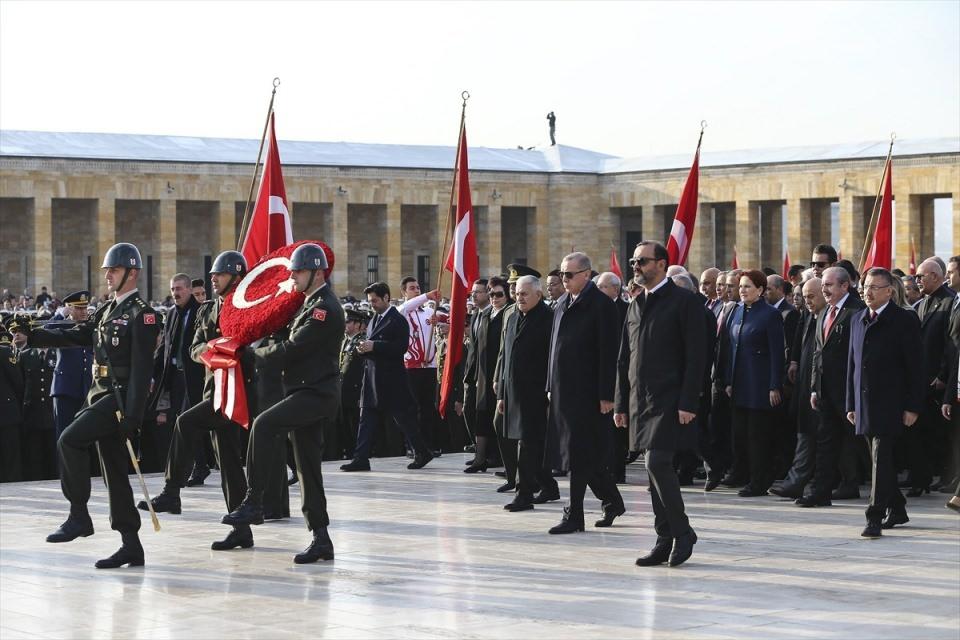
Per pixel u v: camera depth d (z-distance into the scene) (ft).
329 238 253.24
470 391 90.07
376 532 63.67
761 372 75.66
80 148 237.04
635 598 48.39
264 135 89.66
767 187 245.45
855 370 62.95
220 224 242.58
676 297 54.65
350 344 100.68
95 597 49.60
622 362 57.11
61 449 56.75
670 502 54.03
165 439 88.28
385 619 45.34
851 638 42.55
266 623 45.03
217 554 58.23
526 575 52.80
